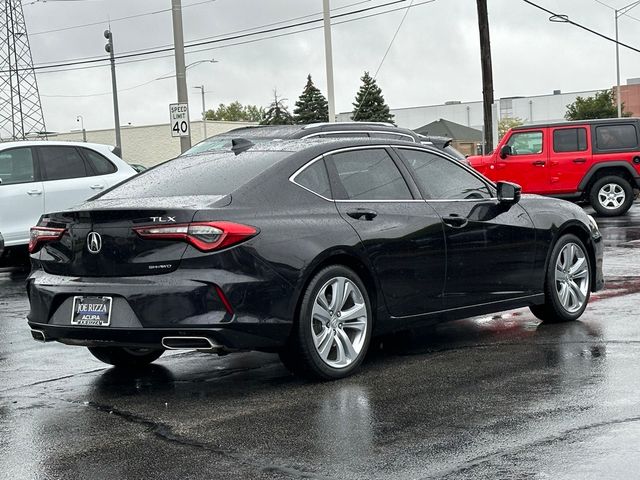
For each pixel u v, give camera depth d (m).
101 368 6.82
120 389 6.07
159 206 5.68
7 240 12.66
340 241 6.04
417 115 114.94
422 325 6.71
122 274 5.71
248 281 5.58
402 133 12.39
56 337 5.97
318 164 6.27
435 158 7.07
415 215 6.59
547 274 7.62
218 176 6.14
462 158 13.26
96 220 5.80
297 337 5.82
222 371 6.53
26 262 15.27
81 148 13.55
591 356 6.38
